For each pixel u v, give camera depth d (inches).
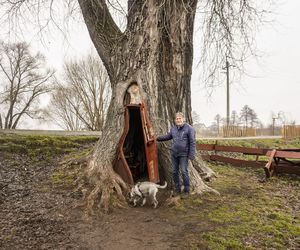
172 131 299.3
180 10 344.5
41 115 1803.6
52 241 212.5
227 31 397.1
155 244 209.3
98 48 376.5
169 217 251.0
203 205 275.4
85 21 384.2
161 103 336.5
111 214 255.0
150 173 311.0
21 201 275.1
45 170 364.8
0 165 371.2
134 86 335.9
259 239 214.1
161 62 346.0
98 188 285.4
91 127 1637.6
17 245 206.2
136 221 243.8
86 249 203.9
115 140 323.0
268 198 299.3
